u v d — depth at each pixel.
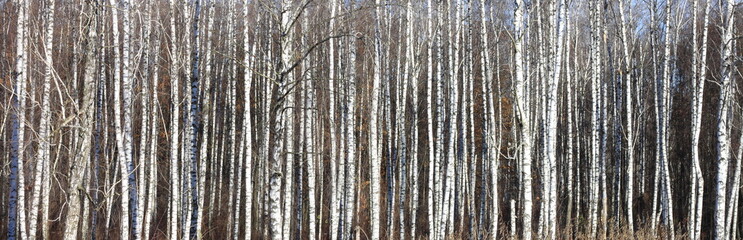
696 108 14.62
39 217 16.59
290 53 8.95
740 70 19.44
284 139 17.83
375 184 11.41
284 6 8.41
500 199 23.59
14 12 15.34
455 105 14.49
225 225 19.17
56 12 15.05
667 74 17.14
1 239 15.99
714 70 20.81
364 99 22.19
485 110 16.25
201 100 19.61
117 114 10.30
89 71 9.42
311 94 12.78
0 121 16.09
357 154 22.03
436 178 15.46
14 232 10.09
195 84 10.20
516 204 21.48
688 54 22.45
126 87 10.34
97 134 14.63
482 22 14.94
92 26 9.48
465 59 17.64
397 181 24.69
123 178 10.42
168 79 20.84
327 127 21.89
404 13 17.56
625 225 16.81
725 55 11.42
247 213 13.16
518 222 19.28
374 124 11.50
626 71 16.72
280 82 8.26
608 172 24.00
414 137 16.48
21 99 10.54
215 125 19.84
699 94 13.91
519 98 10.38
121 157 10.35
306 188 21.39
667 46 15.58
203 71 17.19
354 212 19.62
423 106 25.06
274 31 14.12
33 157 14.27
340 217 16.53
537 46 17.84
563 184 22.03
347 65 16.84
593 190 16.84
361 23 13.38
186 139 13.59
